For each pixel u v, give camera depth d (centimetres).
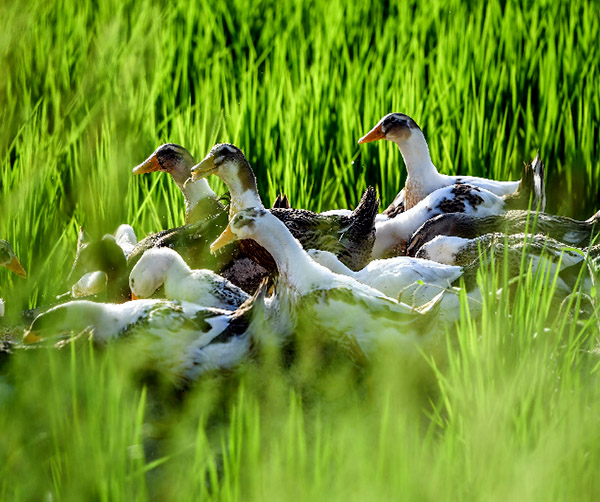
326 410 858
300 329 935
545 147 1527
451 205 1297
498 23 1933
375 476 668
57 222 1342
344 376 905
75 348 861
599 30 1856
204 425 848
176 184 1373
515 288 1027
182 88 1733
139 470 691
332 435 767
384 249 1308
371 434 780
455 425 745
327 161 1473
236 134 1490
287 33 1888
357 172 1525
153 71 1775
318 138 1520
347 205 1469
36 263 1234
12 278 1198
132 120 1575
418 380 903
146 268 1045
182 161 1357
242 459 723
